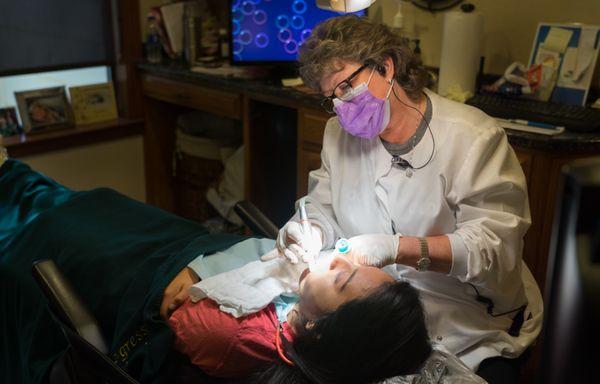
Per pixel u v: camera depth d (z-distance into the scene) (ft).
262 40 9.29
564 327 1.45
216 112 9.78
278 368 4.00
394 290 3.79
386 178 4.66
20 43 9.84
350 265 4.05
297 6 9.02
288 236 4.77
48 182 6.97
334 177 5.08
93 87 10.98
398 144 4.65
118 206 6.30
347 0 4.46
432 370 3.86
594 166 1.45
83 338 4.06
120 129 11.09
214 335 4.35
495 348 4.51
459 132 4.44
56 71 10.64
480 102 7.28
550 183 6.50
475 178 4.37
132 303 5.03
